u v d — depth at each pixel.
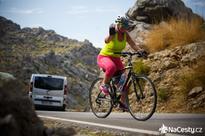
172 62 13.27
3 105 2.62
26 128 2.80
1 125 2.29
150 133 5.97
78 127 6.79
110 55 7.68
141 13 19.31
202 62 12.38
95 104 8.73
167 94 11.93
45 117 8.77
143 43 16.64
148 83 7.39
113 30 7.55
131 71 7.63
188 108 11.03
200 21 15.89
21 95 2.91
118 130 6.36
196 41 14.80
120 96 7.80
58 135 2.89
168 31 15.70
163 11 19.00
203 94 11.16
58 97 20.44
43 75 20.48
